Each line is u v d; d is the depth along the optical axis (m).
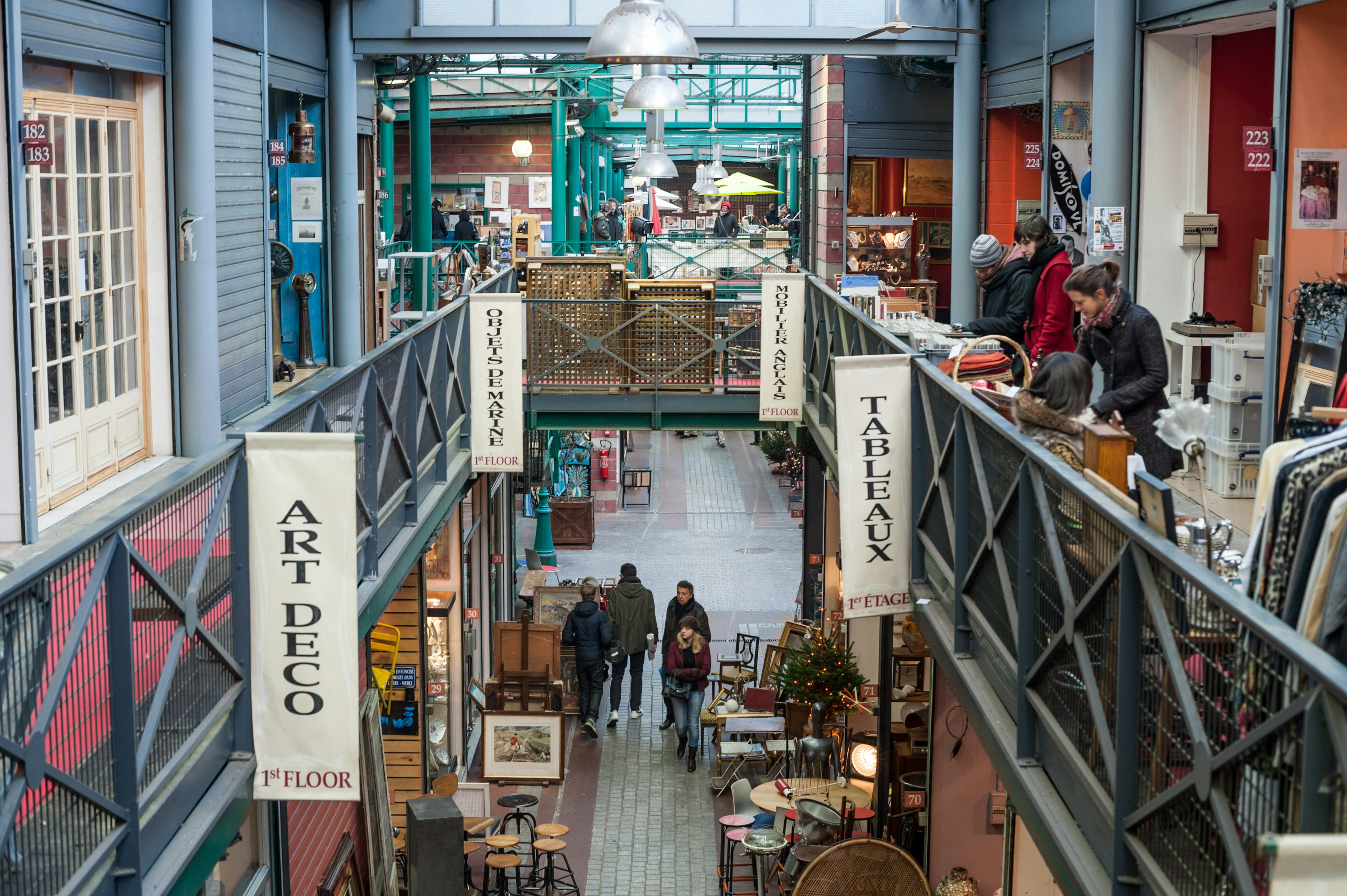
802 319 11.28
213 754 4.65
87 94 8.48
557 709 13.02
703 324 13.09
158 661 4.04
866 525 6.48
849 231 16.23
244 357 11.15
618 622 14.19
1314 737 2.28
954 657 5.45
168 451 9.49
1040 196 13.86
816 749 10.59
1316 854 1.85
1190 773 2.95
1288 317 7.18
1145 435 4.97
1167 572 3.10
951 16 13.41
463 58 19.44
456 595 12.45
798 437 11.50
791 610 18.08
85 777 3.60
